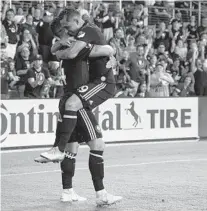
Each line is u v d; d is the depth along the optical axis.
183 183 8.64
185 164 10.97
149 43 19.78
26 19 17.53
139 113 15.94
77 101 6.70
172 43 20.16
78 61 6.75
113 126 15.48
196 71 18.55
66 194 7.21
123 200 7.29
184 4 22.83
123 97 15.65
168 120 16.44
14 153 13.05
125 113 15.69
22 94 16.20
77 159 11.88
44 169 10.34
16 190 8.10
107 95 6.82
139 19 20.45
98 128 6.86
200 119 17.08
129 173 9.77
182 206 6.90
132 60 17.38
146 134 16.06
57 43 6.82
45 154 6.63
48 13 17.17
